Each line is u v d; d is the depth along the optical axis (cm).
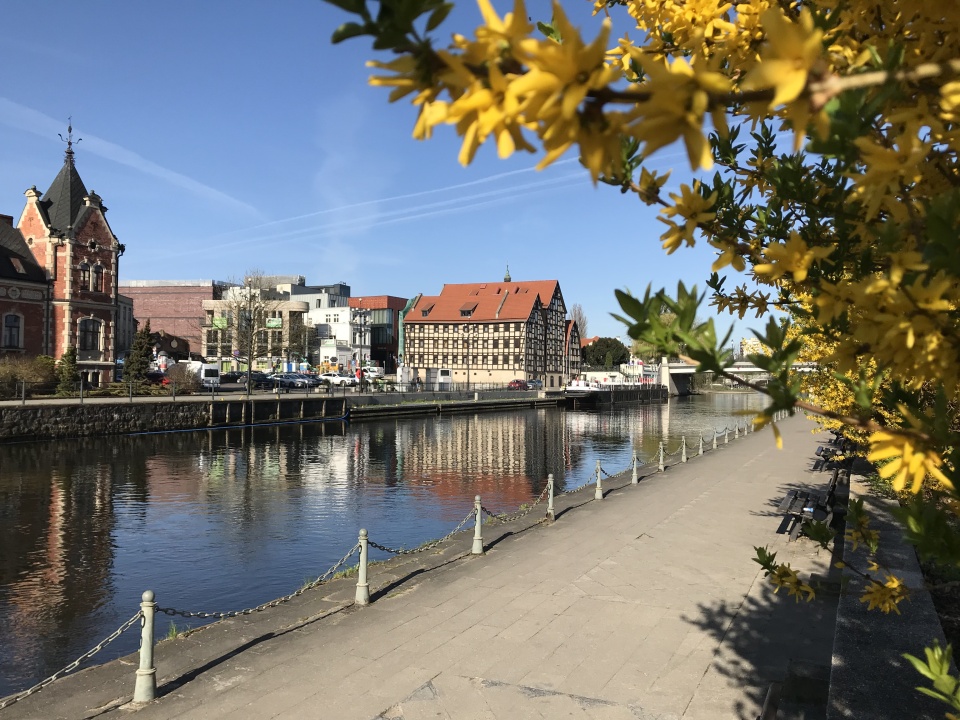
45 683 589
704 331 142
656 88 88
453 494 2348
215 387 4950
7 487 2231
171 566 1441
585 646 698
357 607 828
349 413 5322
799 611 789
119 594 1261
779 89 89
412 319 9275
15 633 1070
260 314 6862
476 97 93
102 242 4897
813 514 1072
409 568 998
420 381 7638
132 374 4794
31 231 4712
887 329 140
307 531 1764
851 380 168
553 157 92
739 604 817
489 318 8894
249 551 1560
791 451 2427
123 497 2138
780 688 568
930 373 142
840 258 220
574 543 1133
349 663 662
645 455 3447
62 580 1336
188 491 2277
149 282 10456
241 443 3688
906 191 139
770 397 145
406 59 99
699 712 558
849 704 351
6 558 1475
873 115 120
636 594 861
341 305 10181
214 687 614
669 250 160
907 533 163
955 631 584
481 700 585
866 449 1077
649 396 9900
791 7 194
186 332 10269
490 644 706
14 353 4397
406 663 662
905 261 135
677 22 212
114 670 652
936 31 152
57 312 4628
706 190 234
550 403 7850
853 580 534
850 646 420
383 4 94
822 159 244
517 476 2789
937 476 143
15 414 3156
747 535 1172
